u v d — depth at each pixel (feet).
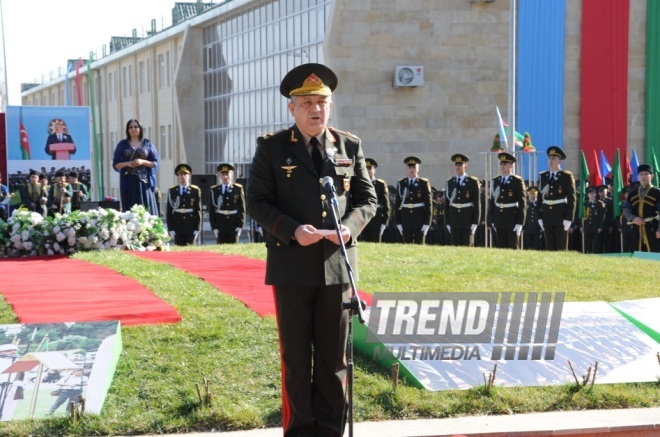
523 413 22.86
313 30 112.98
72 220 45.32
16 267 38.58
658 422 21.94
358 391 23.06
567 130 103.65
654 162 77.77
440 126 103.45
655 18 103.30
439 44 102.83
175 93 156.87
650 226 59.72
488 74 103.81
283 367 19.53
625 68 103.14
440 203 79.66
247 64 136.98
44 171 90.63
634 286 35.50
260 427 21.26
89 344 23.56
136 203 51.16
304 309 19.21
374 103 102.32
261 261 39.70
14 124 89.71
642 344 26.35
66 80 214.90
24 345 23.36
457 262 41.01
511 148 74.59
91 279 34.22
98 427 20.51
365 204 19.45
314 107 18.99
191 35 155.33
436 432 20.86
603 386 24.57
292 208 19.07
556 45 102.89
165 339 25.48
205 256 42.24
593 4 102.83
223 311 28.25
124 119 195.72
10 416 20.75
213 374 23.57
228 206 65.36
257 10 132.05
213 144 153.48
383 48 102.12
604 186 73.87
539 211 65.51
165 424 20.93
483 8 103.09
